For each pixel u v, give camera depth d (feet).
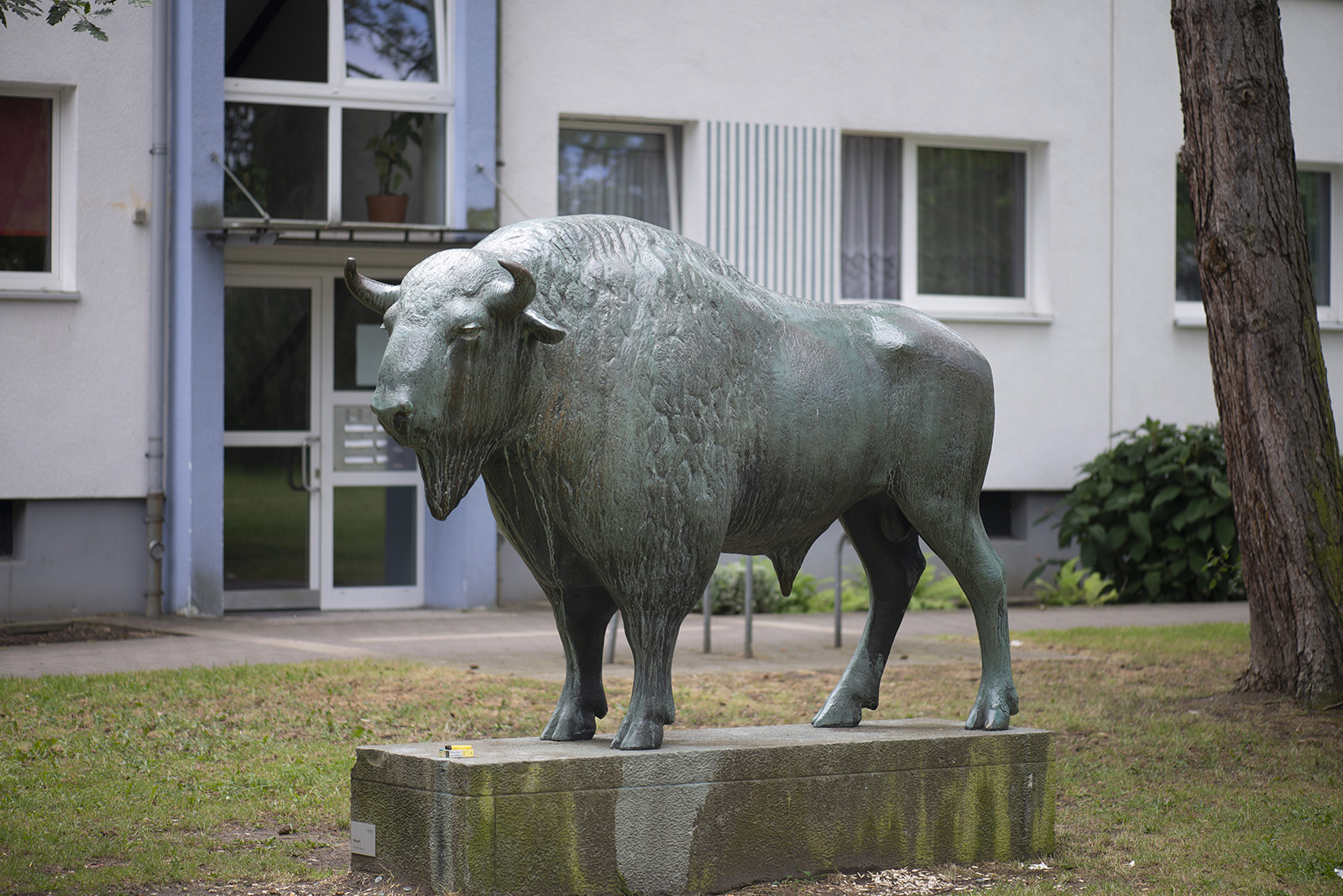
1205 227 28.86
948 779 17.16
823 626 39.55
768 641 35.91
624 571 15.07
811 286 47.52
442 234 41.57
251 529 41.96
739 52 46.47
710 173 46.19
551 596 16.25
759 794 15.89
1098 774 22.62
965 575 17.81
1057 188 50.75
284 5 41.06
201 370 39.47
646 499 14.87
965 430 17.52
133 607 40.04
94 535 39.60
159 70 39.75
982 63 49.62
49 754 21.86
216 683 27.12
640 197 46.73
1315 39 54.85
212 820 18.58
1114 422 51.52
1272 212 28.25
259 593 41.88
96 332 39.45
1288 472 28.07
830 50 47.60
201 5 38.96
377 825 15.40
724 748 15.74
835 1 47.60
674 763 15.34
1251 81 28.22
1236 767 23.18
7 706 24.98
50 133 39.70
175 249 40.06
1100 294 51.29
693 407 15.14
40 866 16.43
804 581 45.24
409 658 31.22
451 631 36.99
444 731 23.91
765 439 15.85
